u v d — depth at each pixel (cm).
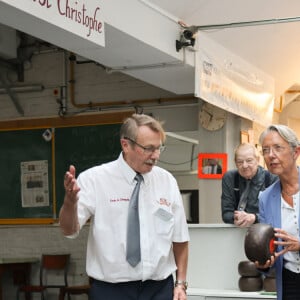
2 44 737
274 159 260
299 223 267
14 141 794
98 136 752
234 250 409
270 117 724
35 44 782
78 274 750
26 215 783
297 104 882
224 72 583
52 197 771
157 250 248
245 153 428
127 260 242
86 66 764
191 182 721
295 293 270
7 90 781
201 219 678
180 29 529
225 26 535
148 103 733
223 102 577
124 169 248
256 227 267
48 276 763
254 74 665
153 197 253
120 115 743
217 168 670
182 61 531
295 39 668
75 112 765
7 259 718
